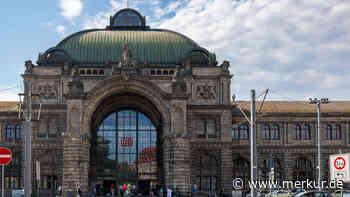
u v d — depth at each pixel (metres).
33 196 83.38
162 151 87.56
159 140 88.00
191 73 87.69
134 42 92.31
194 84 87.81
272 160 92.62
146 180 89.00
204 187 86.19
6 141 87.88
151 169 89.31
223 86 87.69
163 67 88.44
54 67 86.50
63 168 76.88
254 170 49.31
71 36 94.31
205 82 88.06
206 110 86.88
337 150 93.12
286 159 92.56
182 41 94.00
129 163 89.19
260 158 92.25
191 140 85.44
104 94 79.81
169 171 79.00
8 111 88.12
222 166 86.25
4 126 88.12
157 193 88.12
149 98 80.81
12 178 86.75
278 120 92.94
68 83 80.62
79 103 78.38
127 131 90.25
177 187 76.81
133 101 87.81
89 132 79.62
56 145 84.81
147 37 93.94
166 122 79.94
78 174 76.50
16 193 71.88
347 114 93.50
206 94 87.62
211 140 86.56
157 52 91.25
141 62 88.38
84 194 76.75
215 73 88.62
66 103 84.88
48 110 85.19
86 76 85.06
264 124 93.31
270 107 95.56
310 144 93.19
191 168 85.38
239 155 91.62
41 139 84.62
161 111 80.50
